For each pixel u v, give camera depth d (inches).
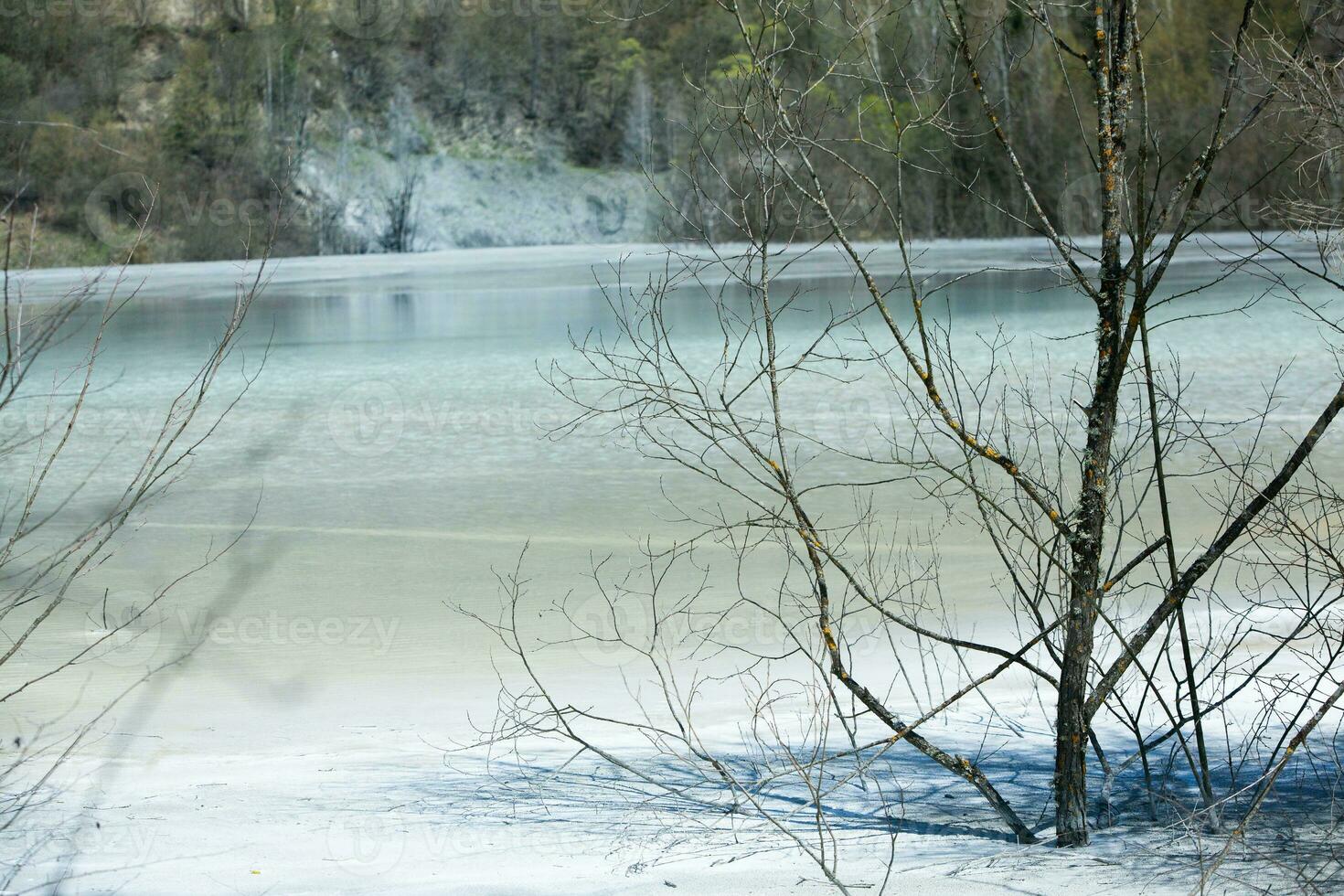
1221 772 253.6
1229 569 432.8
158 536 532.4
